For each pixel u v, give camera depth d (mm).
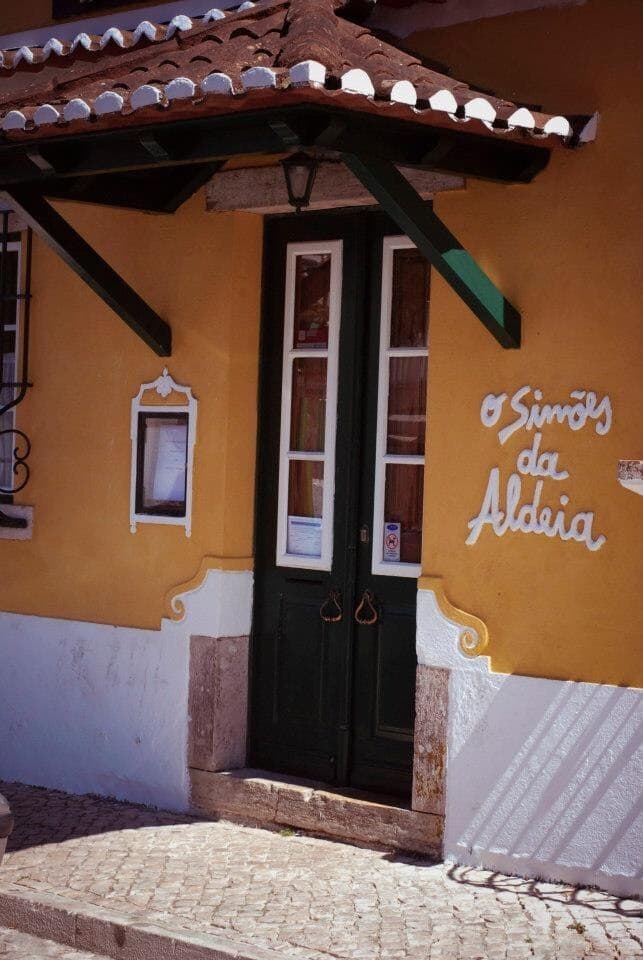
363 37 6473
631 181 6371
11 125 6395
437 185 6926
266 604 7871
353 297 7535
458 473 6895
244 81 5477
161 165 6418
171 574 7973
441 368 6961
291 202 6715
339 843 7227
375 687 7453
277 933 5934
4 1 9039
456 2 6918
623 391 6398
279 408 7848
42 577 8562
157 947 5938
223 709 7766
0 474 8992
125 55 7016
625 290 6391
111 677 8180
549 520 6602
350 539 7516
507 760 6684
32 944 6281
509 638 6715
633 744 6332
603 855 6410
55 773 8438
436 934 5902
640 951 5699
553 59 6613
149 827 7555
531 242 6664
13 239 8883
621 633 6391
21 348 8766
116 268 8258
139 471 8141
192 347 7914
